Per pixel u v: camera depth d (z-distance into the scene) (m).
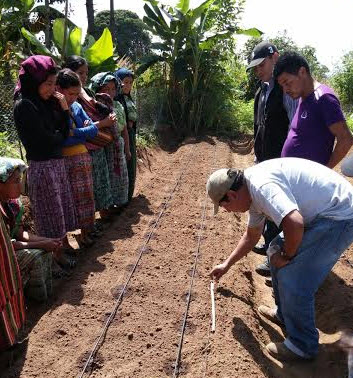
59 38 8.82
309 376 3.27
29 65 3.88
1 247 3.07
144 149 10.11
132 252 4.92
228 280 4.31
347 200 3.00
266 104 4.62
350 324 3.78
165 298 4.04
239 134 14.63
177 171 8.91
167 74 14.24
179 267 4.62
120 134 5.73
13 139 7.20
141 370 3.18
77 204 4.65
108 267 4.56
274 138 4.66
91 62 8.98
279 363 3.37
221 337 3.49
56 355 3.29
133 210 6.26
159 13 13.08
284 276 3.11
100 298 4.00
